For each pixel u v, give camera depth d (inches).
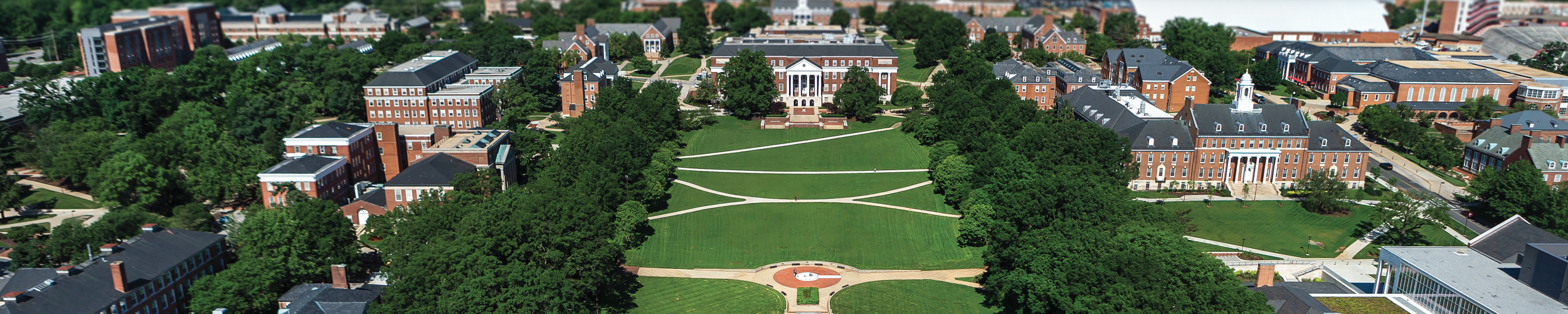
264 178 6796.3
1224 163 7844.5
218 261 5777.6
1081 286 4623.5
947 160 7559.1
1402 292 5157.5
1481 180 7190.0
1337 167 7849.4
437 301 4685.0
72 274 4896.7
